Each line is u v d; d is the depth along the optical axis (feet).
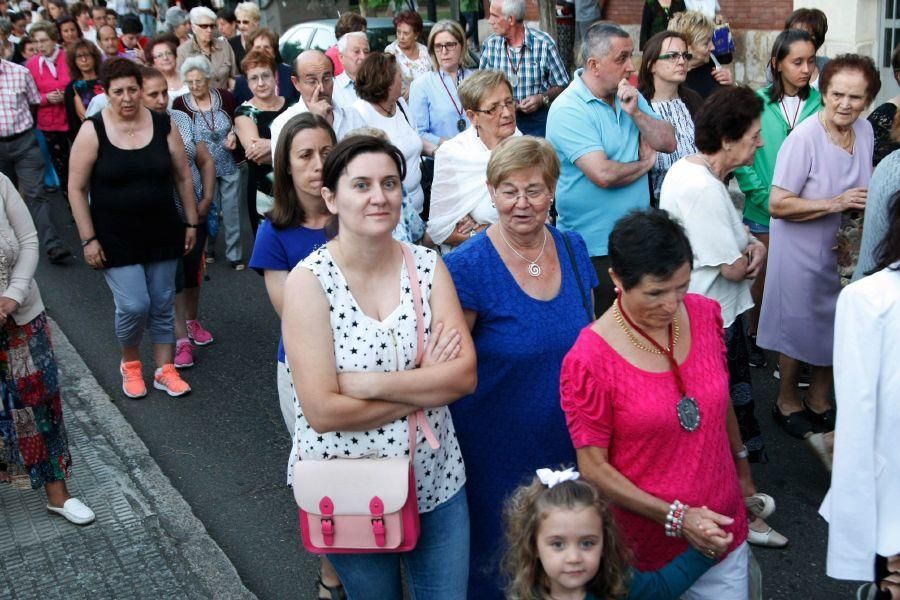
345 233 9.75
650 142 16.75
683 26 23.41
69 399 20.34
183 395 20.42
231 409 19.75
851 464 9.78
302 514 9.86
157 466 17.51
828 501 10.16
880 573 10.03
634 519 9.74
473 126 16.02
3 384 14.83
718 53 30.60
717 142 14.12
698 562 9.45
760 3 36.65
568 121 16.78
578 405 9.46
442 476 10.32
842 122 15.88
